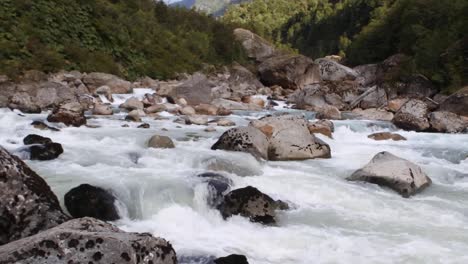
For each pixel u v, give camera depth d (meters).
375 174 8.70
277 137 10.66
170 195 6.81
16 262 3.56
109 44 25.41
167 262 4.04
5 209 4.77
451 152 12.38
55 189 6.46
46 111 15.16
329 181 8.64
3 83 15.78
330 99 23.69
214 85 26.06
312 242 6.01
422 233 6.48
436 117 16.84
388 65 32.34
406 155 11.98
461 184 9.46
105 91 18.95
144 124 13.39
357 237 6.26
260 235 6.18
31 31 20.80
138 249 3.82
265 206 6.87
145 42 28.42
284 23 106.44
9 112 13.75
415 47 30.14
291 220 6.80
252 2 119.44
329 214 7.10
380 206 7.60
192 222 6.43
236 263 4.85
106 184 6.79
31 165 7.84
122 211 6.34
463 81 24.97
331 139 13.97
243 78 31.05
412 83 25.84
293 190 7.96
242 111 19.88
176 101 19.38
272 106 23.59
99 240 3.77
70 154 8.91
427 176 9.27
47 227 4.95
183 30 35.56
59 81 18.64
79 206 6.06
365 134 15.05
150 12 33.53
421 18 34.06
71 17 23.86
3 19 20.08
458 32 28.00
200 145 10.80
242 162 9.12
